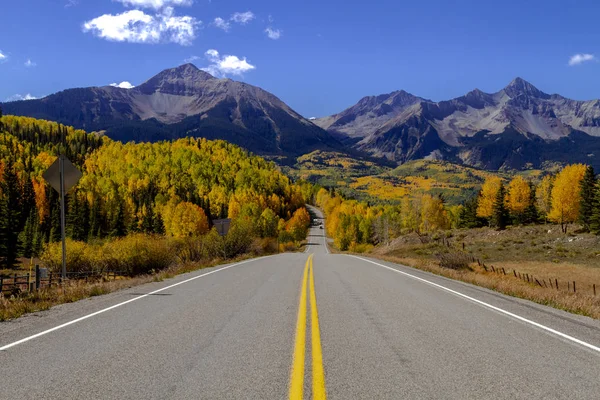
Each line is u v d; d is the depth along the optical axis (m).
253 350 6.35
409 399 4.55
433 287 14.20
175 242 35.34
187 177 190.00
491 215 81.62
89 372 5.33
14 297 11.24
